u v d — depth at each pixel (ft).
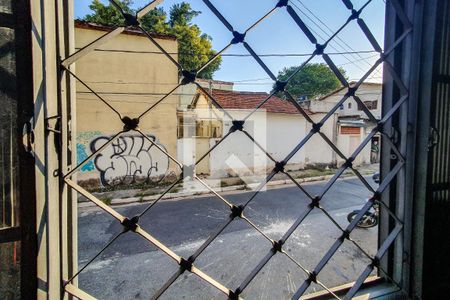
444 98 3.74
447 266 3.95
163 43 29.96
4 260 2.04
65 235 2.42
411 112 3.74
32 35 2.01
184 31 49.01
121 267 11.80
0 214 2.04
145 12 2.58
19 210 2.07
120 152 29.12
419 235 3.76
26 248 2.05
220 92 38.24
